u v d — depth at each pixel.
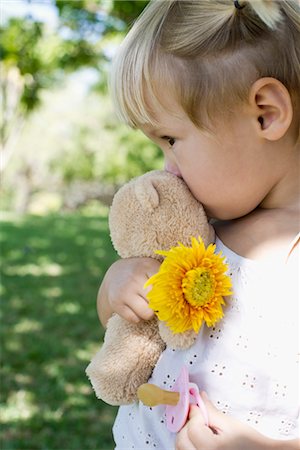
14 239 4.66
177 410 0.63
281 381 0.63
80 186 10.80
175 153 0.65
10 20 3.60
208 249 0.63
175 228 0.66
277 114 0.62
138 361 0.67
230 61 0.62
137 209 0.66
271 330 0.63
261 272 0.64
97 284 3.35
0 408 1.83
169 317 0.62
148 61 0.64
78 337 2.48
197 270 0.61
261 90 0.62
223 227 0.69
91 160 9.99
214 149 0.63
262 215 0.67
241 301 0.64
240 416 0.63
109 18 3.26
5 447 1.62
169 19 0.64
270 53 0.63
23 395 1.92
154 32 0.64
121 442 0.72
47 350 2.30
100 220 6.08
